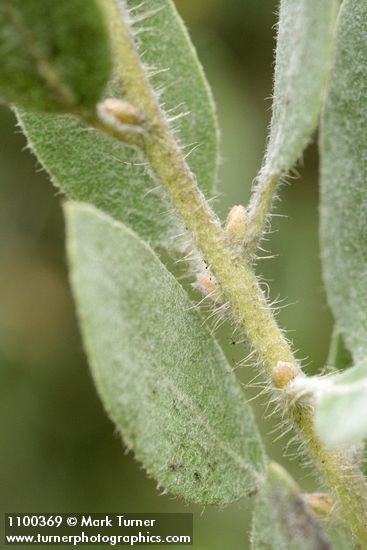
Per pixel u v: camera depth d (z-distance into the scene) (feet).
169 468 0.47
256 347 0.49
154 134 0.48
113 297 0.43
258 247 0.50
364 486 0.48
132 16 0.54
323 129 0.54
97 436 1.17
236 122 1.08
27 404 1.17
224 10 1.14
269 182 0.49
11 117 1.14
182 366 0.48
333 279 0.55
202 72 0.54
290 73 0.48
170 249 0.53
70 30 0.44
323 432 0.41
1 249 1.23
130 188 0.54
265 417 0.51
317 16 0.47
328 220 0.55
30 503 1.14
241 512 1.01
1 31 0.44
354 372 0.43
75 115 0.46
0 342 1.20
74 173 0.53
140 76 0.48
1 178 1.19
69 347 1.20
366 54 0.53
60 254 1.24
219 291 0.49
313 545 0.48
